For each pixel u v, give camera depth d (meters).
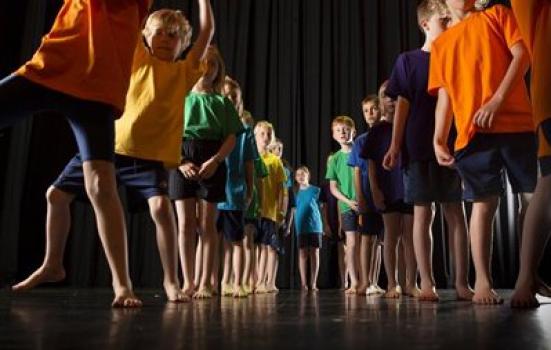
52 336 0.68
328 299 1.98
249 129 2.64
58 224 1.56
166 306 1.38
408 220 2.33
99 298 1.84
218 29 5.27
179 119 1.72
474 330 0.76
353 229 3.24
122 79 1.26
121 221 1.25
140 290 3.07
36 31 4.43
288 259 4.86
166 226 1.66
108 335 0.69
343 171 3.39
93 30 1.22
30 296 2.01
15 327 0.79
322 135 5.17
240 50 5.26
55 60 1.19
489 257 1.54
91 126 1.21
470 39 1.61
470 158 1.51
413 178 1.83
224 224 2.51
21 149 4.23
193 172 2.04
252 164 2.64
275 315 1.06
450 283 4.55
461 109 1.56
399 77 1.99
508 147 1.48
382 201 2.35
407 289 2.34
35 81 1.17
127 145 1.63
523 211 1.53
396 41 5.25
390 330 0.76
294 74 5.25
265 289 3.34
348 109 5.21
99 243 4.59
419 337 0.68
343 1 5.36
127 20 1.30
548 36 1.15
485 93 1.53
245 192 2.58
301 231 4.13
